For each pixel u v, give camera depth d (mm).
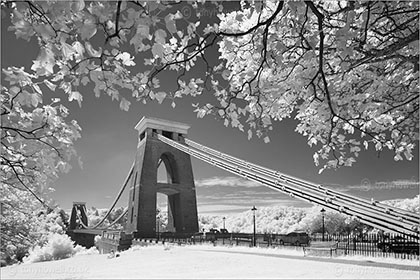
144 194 62656
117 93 3775
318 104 7465
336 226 53344
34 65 3174
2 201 7895
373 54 6418
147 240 45125
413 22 6730
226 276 14789
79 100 3777
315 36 5367
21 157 4812
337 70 7352
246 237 40281
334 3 6676
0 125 4258
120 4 2980
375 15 6301
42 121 4500
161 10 3211
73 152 4766
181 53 4809
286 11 5242
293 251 24938
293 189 26047
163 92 4320
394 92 8273
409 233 14000
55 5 2990
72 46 3311
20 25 2926
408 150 7770
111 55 3506
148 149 66000
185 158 69125
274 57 5664
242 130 5875
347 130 8141
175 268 19188
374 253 19859
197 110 5645
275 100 6848
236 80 7172
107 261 28984
